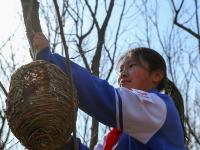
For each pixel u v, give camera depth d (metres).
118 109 2.15
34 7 2.23
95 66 4.89
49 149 1.91
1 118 4.08
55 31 4.72
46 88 1.88
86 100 2.12
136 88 2.50
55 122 1.86
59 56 2.12
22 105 1.86
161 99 2.31
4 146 4.05
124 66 2.55
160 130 2.26
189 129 5.03
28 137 1.88
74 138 1.85
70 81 1.86
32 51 2.17
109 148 2.45
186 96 5.90
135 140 2.31
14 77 1.94
